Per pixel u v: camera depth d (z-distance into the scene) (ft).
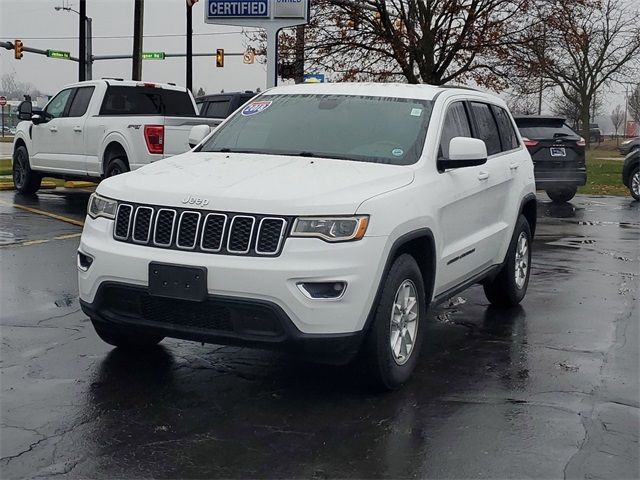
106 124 43.19
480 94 24.48
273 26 49.83
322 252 15.64
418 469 13.70
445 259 19.57
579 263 33.96
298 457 14.07
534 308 25.81
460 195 20.27
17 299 24.66
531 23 71.92
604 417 16.19
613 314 24.99
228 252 15.83
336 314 15.70
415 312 18.08
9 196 50.19
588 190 71.67
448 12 69.31
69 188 56.13
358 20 70.49
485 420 15.96
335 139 20.04
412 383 18.15
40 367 18.47
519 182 25.20
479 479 13.35
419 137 19.76
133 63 82.23
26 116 47.73
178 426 15.31
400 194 17.39
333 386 17.78
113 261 16.60
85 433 14.87
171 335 16.61
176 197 16.48
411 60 71.56
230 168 18.20
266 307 15.49
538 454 14.37
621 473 13.64
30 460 13.67
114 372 18.29
